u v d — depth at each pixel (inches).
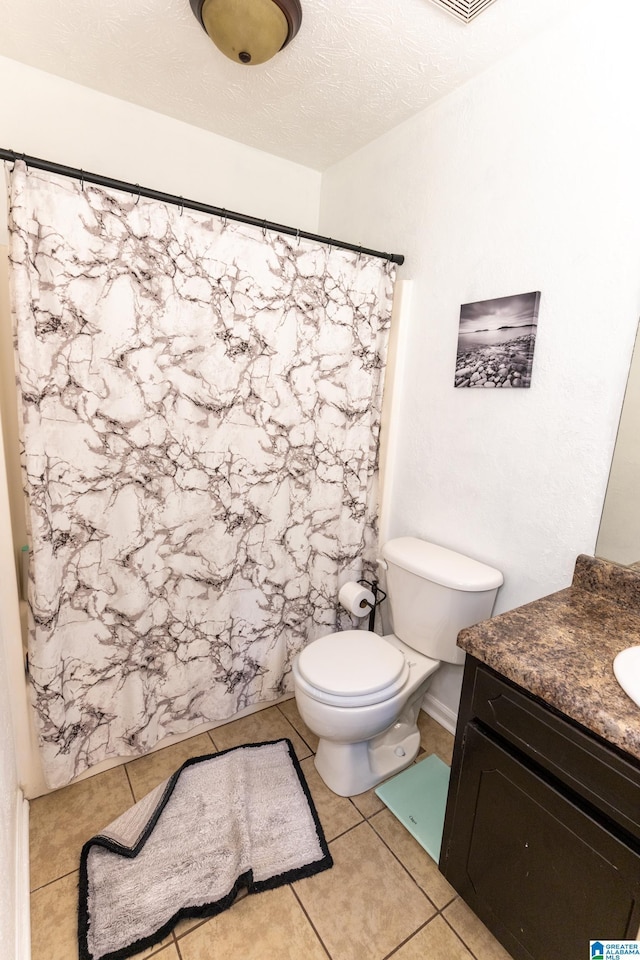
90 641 56.8
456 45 51.9
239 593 67.3
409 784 61.1
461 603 59.1
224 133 74.4
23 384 46.6
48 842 51.8
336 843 53.4
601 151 45.9
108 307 51.1
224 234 56.4
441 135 62.8
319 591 75.7
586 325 48.6
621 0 43.1
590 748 31.9
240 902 46.9
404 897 47.9
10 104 60.0
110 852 50.6
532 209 52.6
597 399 48.3
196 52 55.6
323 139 74.6
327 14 47.6
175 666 63.7
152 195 50.9
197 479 60.4
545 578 55.2
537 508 55.3
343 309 67.7
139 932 43.6
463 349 62.0
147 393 55.0
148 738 62.7
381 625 84.0
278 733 69.5
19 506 57.7
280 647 73.2
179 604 62.3
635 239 44.0
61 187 46.7
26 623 57.1
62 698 54.9
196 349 57.4
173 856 50.5
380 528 80.0
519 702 36.5
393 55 53.8
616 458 46.9
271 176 81.6
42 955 41.9
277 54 54.1
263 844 52.4
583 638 40.0
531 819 36.6
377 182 74.4
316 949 43.3
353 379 71.3
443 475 67.8
